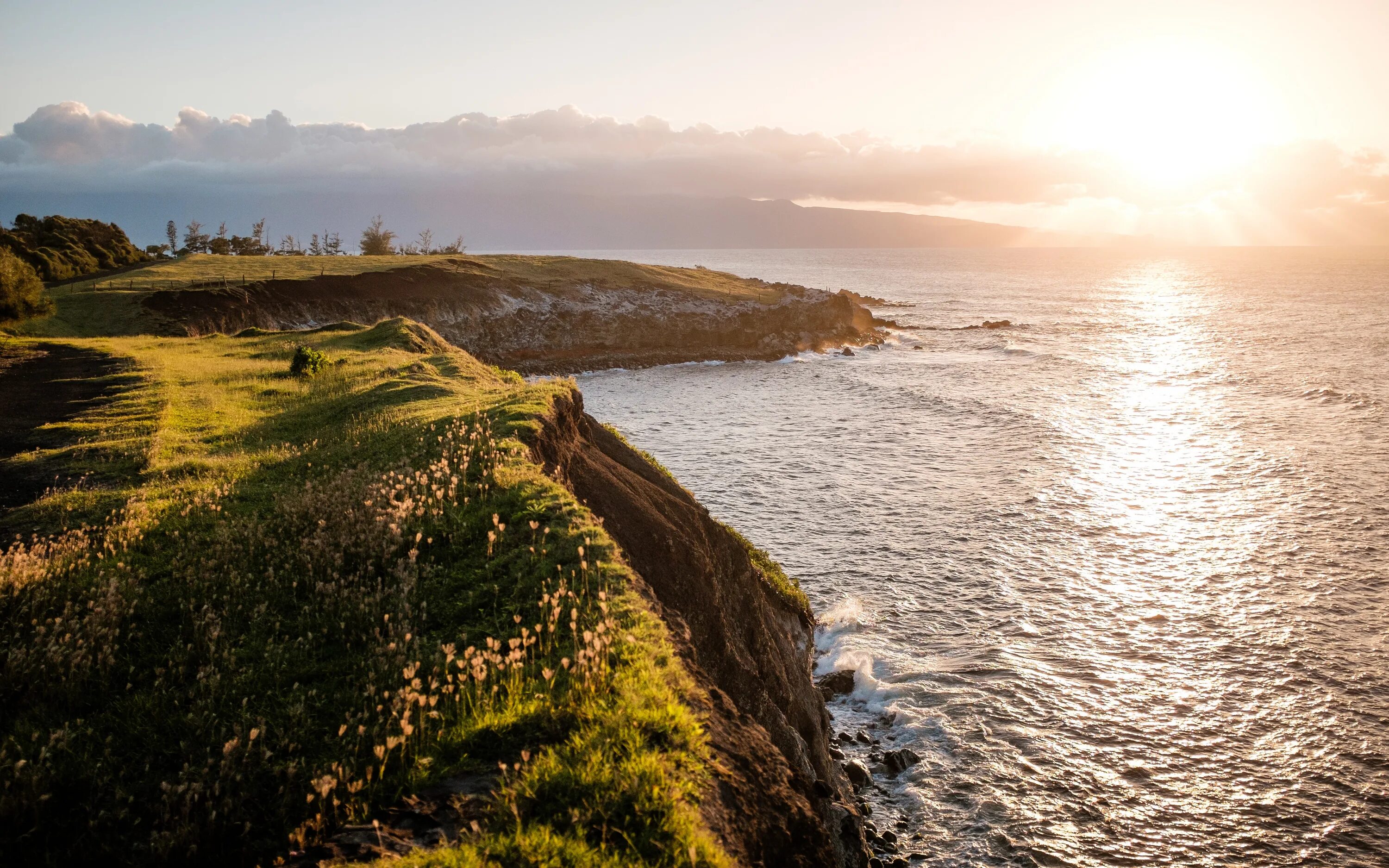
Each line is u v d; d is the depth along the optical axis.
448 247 182.62
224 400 26.92
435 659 8.17
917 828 16.73
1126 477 41.38
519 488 13.10
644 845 5.47
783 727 14.04
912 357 92.12
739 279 130.38
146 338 47.16
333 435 20.75
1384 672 22.30
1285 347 88.88
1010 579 29.09
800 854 6.88
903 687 22.03
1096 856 16.05
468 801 6.06
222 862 5.96
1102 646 24.16
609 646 8.13
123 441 20.50
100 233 106.94
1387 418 52.06
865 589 28.34
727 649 14.31
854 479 42.31
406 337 42.06
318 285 79.50
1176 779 18.28
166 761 7.10
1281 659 23.17
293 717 7.53
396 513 11.77
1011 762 18.77
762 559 24.30
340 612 9.72
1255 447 46.31
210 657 8.70
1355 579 28.22
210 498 15.04
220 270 86.69
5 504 16.02
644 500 17.45
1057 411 58.62
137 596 10.41
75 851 6.01
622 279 107.94
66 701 8.02
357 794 6.33
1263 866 15.84
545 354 88.50
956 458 46.28
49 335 52.28
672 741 6.77
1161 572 29.42
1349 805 17.41
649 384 76.56
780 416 60.19
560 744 6.61
